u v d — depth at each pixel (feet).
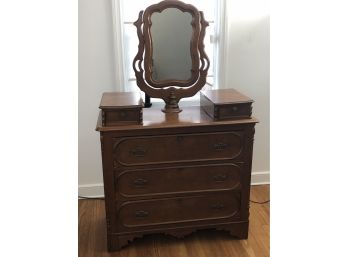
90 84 7.68
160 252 6.55
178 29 6.61
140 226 6.44
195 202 6.50
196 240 6.91
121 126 5.92
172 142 6.12
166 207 6.44
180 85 6.84
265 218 7.60
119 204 6.28
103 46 7.48
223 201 6.59
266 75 8.16
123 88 7.73
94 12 7.28
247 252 6.52
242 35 7.82
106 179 6.11
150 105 7.52
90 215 7.73
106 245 6.73
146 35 6.47
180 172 6.30
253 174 8.87
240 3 7.62
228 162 6.40
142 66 6.88
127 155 6.06
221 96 6.63
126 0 7.44
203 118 6.40
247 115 6.31
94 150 8.11
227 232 7.17
